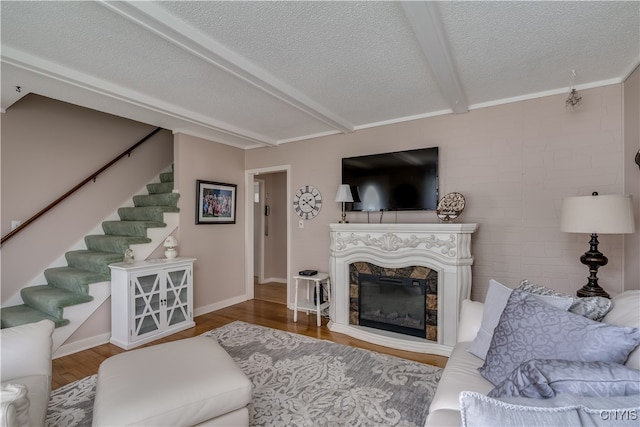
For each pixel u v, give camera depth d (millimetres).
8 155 3191
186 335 3326
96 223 3945
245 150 4816
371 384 2309
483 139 3037
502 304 1726
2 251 3154
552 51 2098
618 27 1824
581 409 763
